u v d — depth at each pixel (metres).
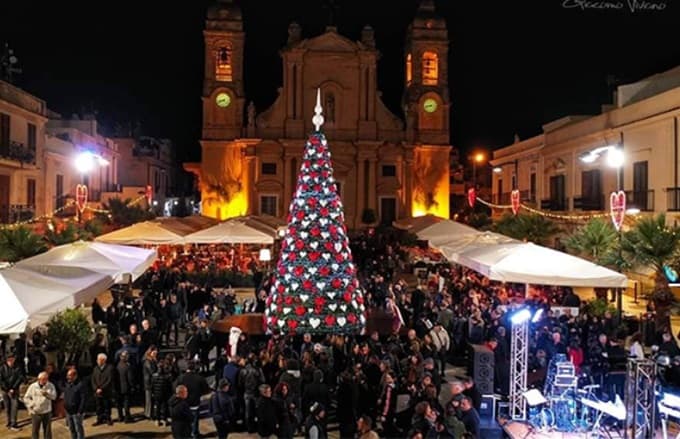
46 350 15.20
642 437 10.80
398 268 36.25
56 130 42.28
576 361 14.57
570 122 38.19
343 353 15.21
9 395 13.46
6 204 32.31
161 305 20.75
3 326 10.85
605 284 14.25
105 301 28.30
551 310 18.41
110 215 38.06
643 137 28.53
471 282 24.73
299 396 13.09
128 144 58.41
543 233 29.11
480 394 13.77
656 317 18.70
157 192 63.59
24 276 12.41
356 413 13.03
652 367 10.66
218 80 50.62
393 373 13.30
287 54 50.53
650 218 22.52
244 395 13.69
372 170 50.88
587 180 33.78
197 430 12.95
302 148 50.16
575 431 12.70
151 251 18.64
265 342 16.81
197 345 16.81
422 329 18.06
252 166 50.25
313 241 13.96
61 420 14.06
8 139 31.84
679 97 25.92
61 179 39.75
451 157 68.19
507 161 48.00
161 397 13.78
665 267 20.66
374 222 50.31
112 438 13.07
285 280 13.92
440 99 51.62
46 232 25.50
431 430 10.78
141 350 15.54
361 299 14.26
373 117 51.19
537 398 12.40
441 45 51.75
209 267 31.27
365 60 51.03
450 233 27.31
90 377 13.99
